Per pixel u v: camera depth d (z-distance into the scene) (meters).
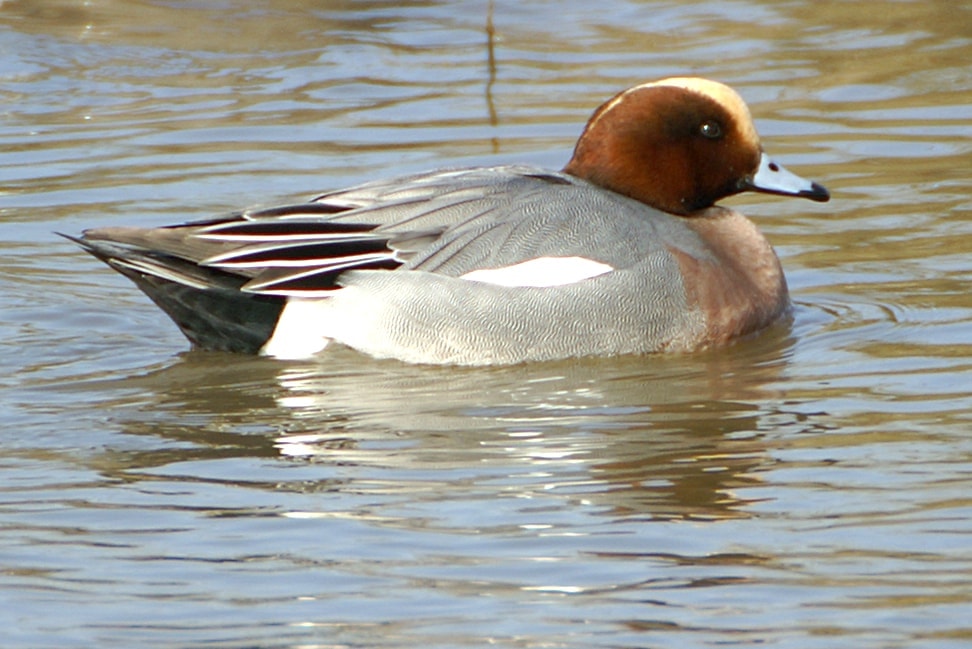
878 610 8.40
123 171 16.77
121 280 14.55
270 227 12.56
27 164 17.02
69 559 9.17
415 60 20.14
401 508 9.77
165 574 8.99
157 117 18.39
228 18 21.44
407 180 13.07
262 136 17.70
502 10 21.80
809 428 10.92
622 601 8.57
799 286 14.10
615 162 13.59
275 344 12.70
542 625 8.34
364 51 20.45
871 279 14.16
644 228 12.96
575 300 12.51
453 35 21.02
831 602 8.49
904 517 9.44
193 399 11.74
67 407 11.59
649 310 12.63
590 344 12.60
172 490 10.09
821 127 17.81
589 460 10.44
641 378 12.17
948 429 10.77
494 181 13.00
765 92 18.83
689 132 13.51
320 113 18.42
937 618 8.29
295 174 16.52
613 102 13.62
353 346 12.62
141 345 13.01
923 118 18.00
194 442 10.89
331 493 9.98
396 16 21.67
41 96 19.06
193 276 12.45
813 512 9.55
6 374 12.29
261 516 9.68
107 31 20.94
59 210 15.82
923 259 14.50
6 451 10.74
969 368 12.01
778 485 9.97
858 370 12.12
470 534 9.38
